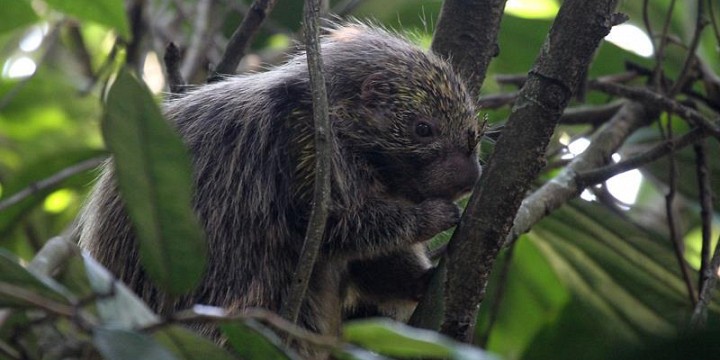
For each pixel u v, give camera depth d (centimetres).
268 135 859
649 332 1001
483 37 882
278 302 844
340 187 846
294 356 466
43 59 1288
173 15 1435
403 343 404
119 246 841
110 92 432
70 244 582
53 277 647
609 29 657
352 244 837
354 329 405
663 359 371
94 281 428
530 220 786
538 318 1116
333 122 893
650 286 1012
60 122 1450
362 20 1252
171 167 452
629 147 1120
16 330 554
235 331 474
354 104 898
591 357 418
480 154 967
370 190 892
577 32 655
